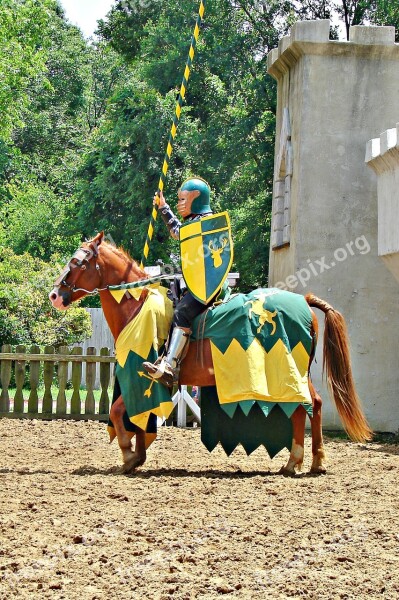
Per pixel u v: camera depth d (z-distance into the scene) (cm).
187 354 1040
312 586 620
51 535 739
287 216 1656
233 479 1012
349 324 1570
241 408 1006
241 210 3278
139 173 3475
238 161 3338
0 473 1037
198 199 1054
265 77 3209
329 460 1195
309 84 1592
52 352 1641
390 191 1450
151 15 3847
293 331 1040
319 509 853
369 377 1565
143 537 740
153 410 1026
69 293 1063
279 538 741
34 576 632
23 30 3278
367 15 3183
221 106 3447
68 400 2086
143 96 3506
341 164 1591
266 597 600
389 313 1576
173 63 3509
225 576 641
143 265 1116
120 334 1056
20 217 4284
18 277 2547
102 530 754
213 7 3425
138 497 895
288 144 1666
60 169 5038
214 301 1042
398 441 1455
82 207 3794
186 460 1179
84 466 1112
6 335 2431
